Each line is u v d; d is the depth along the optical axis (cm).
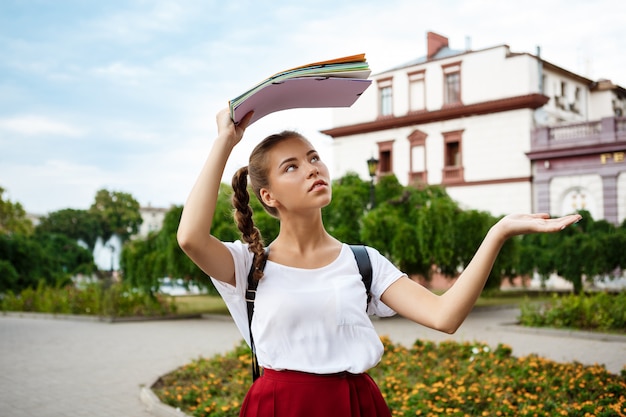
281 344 174
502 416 467
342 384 174
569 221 148
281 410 172
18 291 2494
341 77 163
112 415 574
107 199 6078
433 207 1514
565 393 538
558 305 1245
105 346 1065
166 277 1622
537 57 2752
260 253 179
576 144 2577
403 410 474
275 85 162
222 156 169
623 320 1133
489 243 160
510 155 2766
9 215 3553
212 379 641
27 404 620
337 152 3391
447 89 2977
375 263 188
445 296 170
